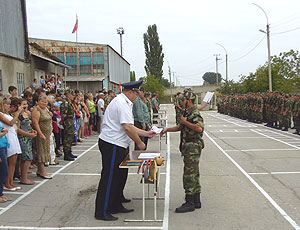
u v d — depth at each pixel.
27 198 6.25
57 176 7.93
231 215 5.28
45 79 17.73
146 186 7.10
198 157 5.50
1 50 14.34
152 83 65.44
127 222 5.04
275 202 5.90
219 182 7.27
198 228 4.77
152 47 69.31
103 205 5.13
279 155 10.39
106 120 5.28
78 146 12.59
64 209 5.66
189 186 5.46
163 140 14.44
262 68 35.38
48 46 39.06
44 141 7.65
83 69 39.44
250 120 24.33
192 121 5.35
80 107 14.24
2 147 5.93
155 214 5.06
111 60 41.47
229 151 11.26
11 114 7.02
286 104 17.58
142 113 9.51
